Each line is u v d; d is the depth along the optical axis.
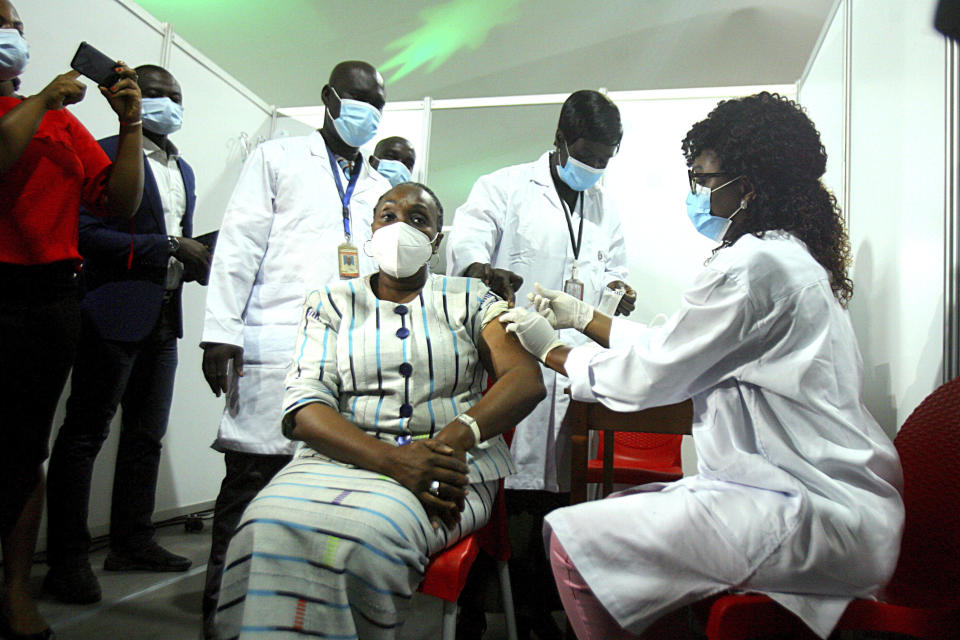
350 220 1.95
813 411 1.09
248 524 1.09
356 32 5.11
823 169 1.30
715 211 1.33
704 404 1.22
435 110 3.38
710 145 1.32
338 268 1.87
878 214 1.80
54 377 1.68
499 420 1.25
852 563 1.02
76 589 2.00
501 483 1.41
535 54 5.12
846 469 1.08
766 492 1.08
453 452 1.18
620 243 2.43
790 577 1.02
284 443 1.77
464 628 1.74
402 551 1.05
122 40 2.63
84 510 2.09
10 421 1.62
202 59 3.09
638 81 5.14
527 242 2.25
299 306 1.84
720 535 1.04
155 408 2.41
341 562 1.03
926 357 1.45
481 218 2.26
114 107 1.79
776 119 1.27
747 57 4.93
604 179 3.08
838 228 1.29
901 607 1.03
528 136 3.33
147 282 2.24
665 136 3.07
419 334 1.32
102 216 1.89
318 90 5.39
